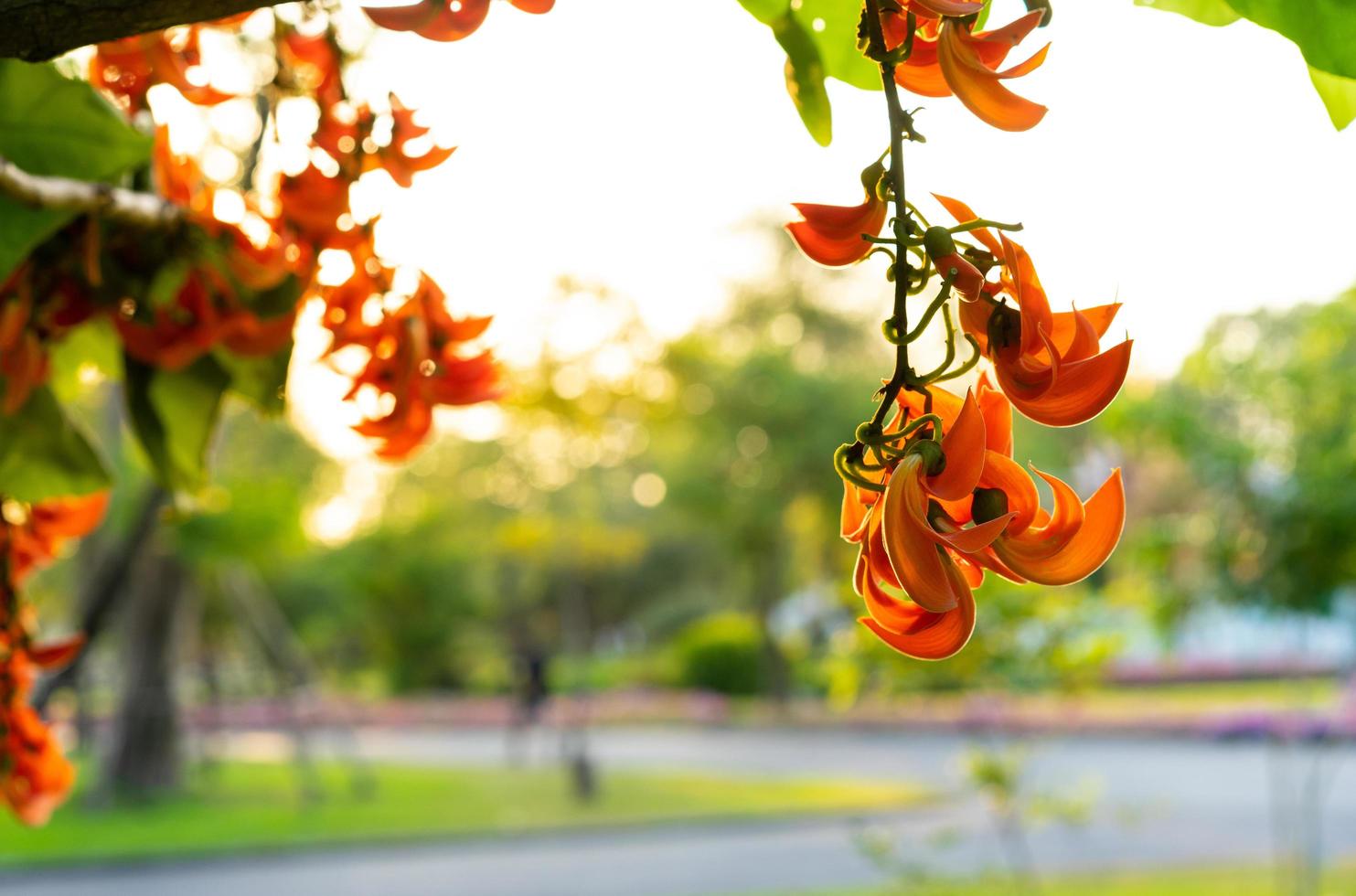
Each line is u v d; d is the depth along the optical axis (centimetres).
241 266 125
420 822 1250
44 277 126
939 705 2252
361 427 127
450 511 3303
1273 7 85
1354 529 616
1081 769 1473
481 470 3247
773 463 2334
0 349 125
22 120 115
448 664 3347
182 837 1172
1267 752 1645
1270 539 639
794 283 2534
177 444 142
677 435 2514
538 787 1538
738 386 2322
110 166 117
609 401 1683
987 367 68
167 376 139
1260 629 788
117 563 217
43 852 1088
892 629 63
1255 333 626
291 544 1147
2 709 133
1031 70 67
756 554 2623
